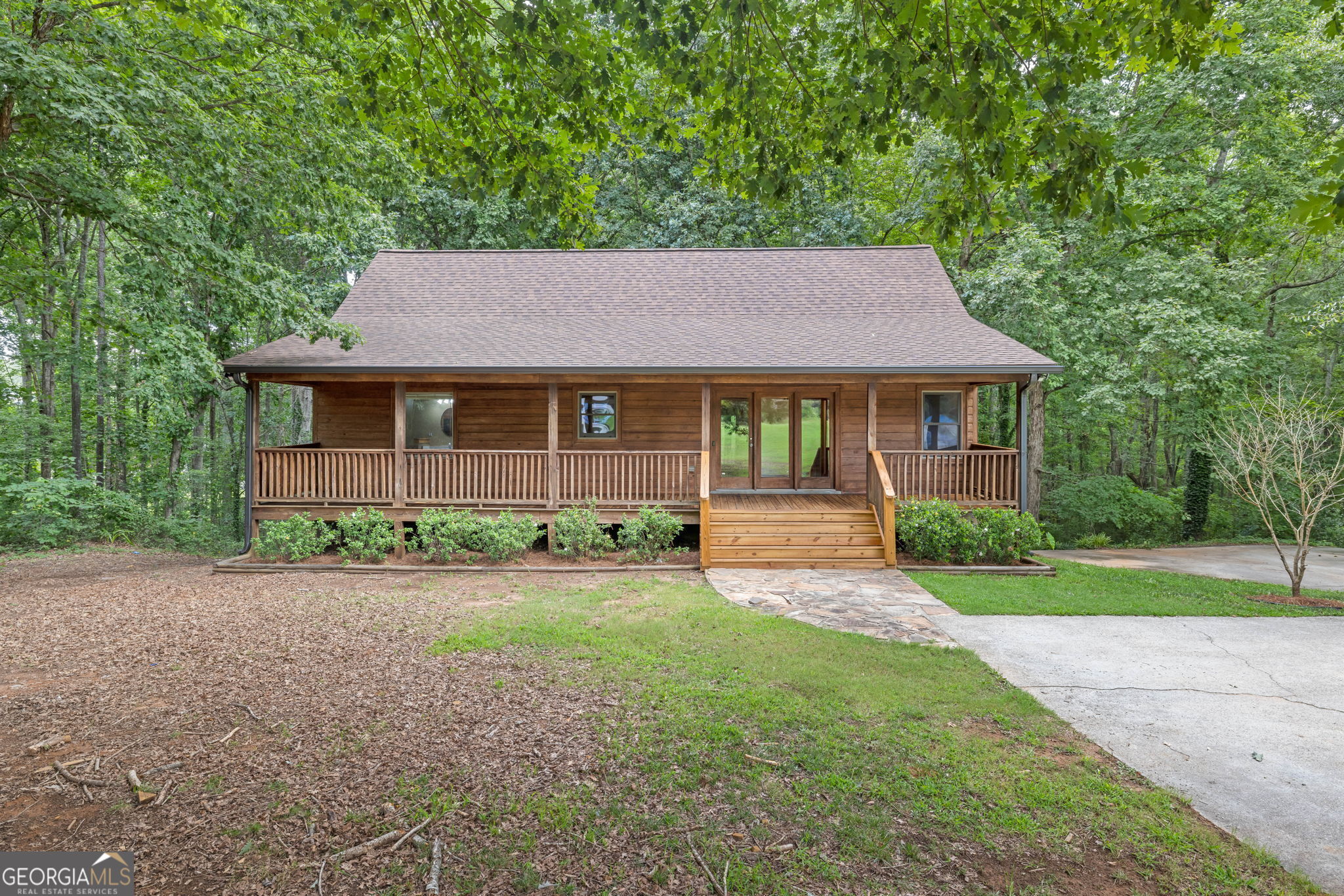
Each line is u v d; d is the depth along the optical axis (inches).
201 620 297.9
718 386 559.5
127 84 336.8
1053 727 192.9
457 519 437.7
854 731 186.1
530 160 208.1
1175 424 777.6
